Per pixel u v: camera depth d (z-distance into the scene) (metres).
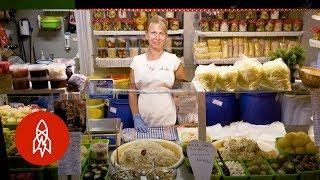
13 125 2.24
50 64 1.99
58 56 5.82
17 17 5.61
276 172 1.84
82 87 1.93
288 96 2.42
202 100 1.79
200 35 4.53
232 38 4.70
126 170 1.82
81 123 1.63
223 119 2.54
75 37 5.71
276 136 2.25
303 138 2.04
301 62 2.00
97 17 4.32
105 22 4.30
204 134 1.81
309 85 1.80
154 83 2.95
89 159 2.00
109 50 4.36
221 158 1.94
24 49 5.73
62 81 1.91
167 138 2.29
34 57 5.77
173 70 3.14
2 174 1.68
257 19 4.57
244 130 2.35
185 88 1.97
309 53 4.30
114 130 2.22
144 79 3.06
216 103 2.53
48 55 5.78
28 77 1.86
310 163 1.87
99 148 2.02
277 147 2.09
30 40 5.72
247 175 1.79
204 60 4.41
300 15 4.58
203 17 4.60
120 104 2.67
